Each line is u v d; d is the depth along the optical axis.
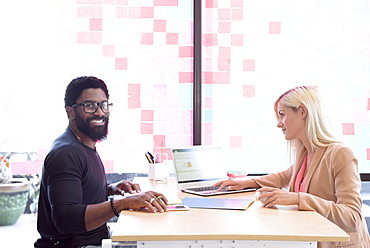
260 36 3.19
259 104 3.20
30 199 3.19
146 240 1.44
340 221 1.83
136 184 2.36
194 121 3.17
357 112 3.20
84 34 3.14
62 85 3.14
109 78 3.15
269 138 3.21
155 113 3.18
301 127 2.15
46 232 2.04
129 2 3.15
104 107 2.15
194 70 3.16
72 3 3.13
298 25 3.19
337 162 1.98
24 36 3.13
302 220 1.63
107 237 2.12
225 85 3.19
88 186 2.04
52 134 3.16
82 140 2.13
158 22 3.16
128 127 3.17
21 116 3.14
